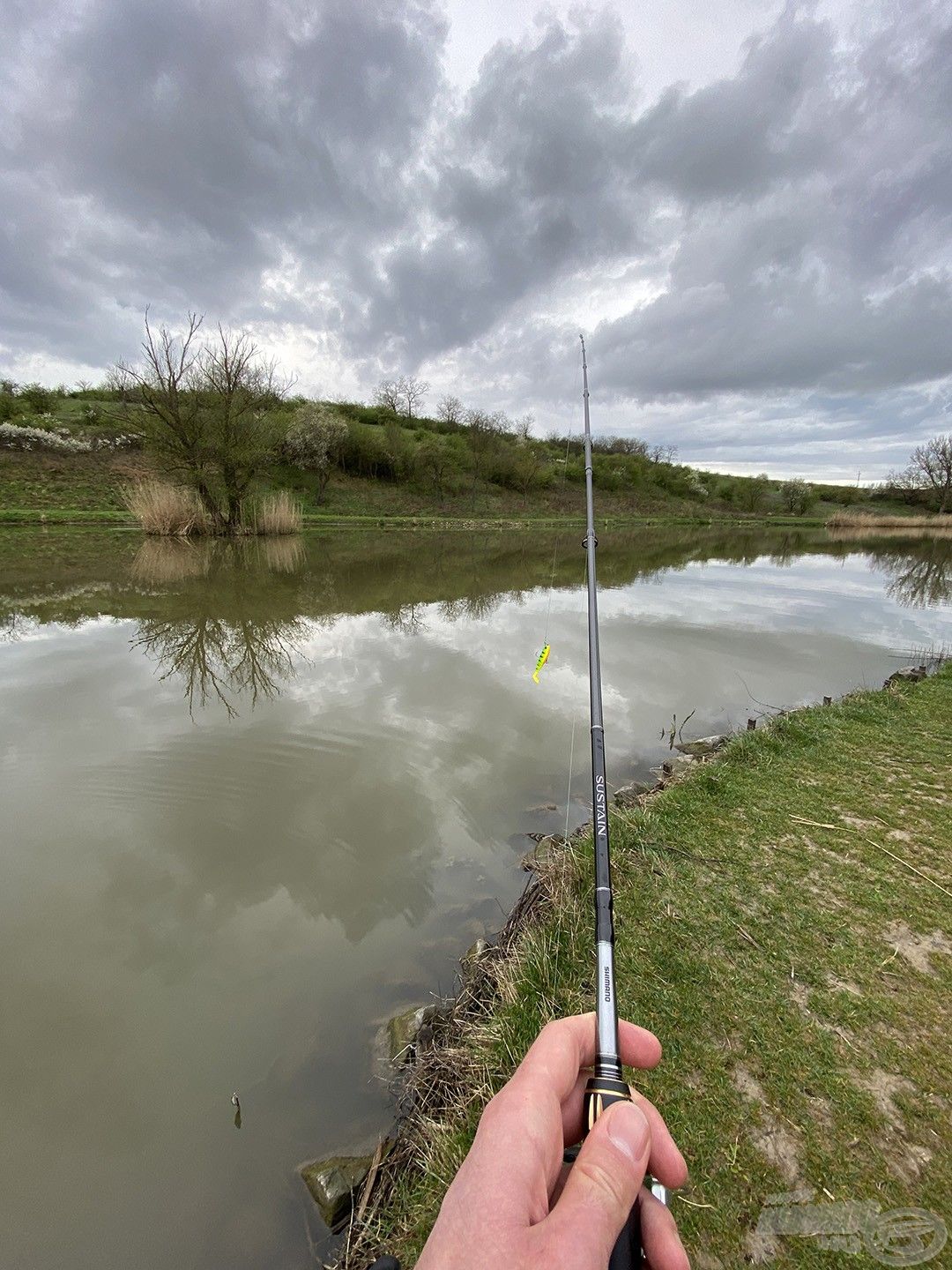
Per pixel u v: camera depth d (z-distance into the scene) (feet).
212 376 57.21
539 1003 7.07
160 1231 5.32
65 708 16.67
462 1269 2.10
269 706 17.26
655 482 156.97
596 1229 2.15
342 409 141.18
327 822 11.71
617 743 15.89
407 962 8.45
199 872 10.20
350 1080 6.70
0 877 9.95
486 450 122.21
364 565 47.11
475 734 15.89
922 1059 6.34
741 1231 4.81
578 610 32.40
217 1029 7.33
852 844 10.41
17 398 94.99
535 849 10.89
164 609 29.27
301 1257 5.12
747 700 19.51
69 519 62.85
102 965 8.25
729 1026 6.72
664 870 9.66
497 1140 2.44
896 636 28.71
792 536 104.58
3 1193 5.56
